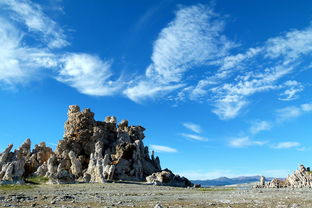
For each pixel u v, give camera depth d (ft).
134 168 340.59
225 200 114.93
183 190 203.62
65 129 384.68
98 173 264.93
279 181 268.62
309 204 94.68
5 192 142.41
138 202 106.11
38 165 320.91
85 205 92.32
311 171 261.85
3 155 302.25
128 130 425.69
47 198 117.29
